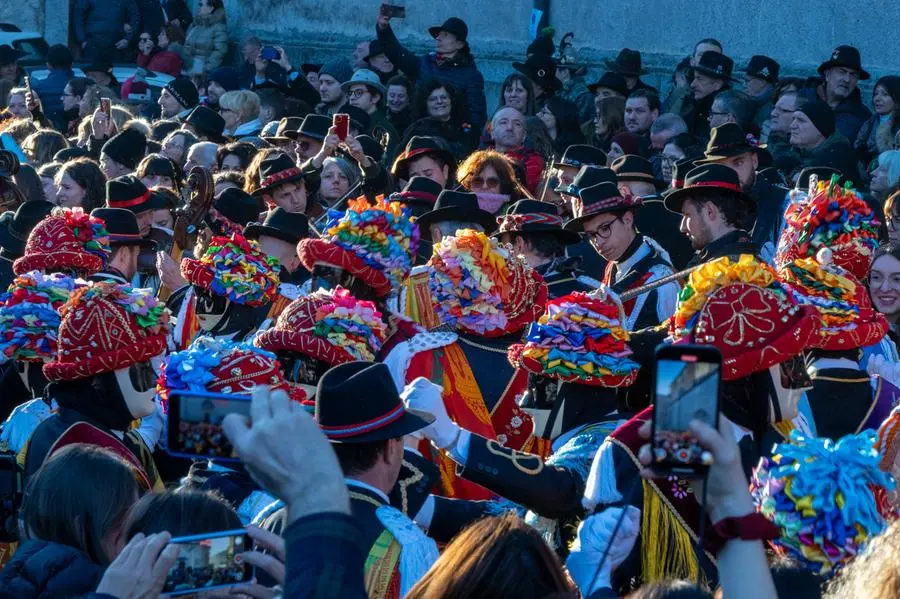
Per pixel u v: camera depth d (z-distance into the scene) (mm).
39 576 4789
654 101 15109
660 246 9922
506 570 4188
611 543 4598
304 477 2883
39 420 6578
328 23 24141
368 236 7449
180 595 4023
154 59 23594
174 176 13133
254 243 8961
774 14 18062
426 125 15453
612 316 5832
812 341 5270
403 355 7035
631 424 5188
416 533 4988
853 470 4531
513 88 15812
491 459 5609
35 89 21000
